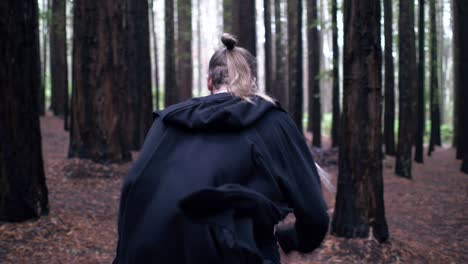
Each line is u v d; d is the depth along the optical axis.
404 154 13.09
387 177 13.03
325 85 45.03
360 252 5.88
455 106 23.52
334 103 17.00
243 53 1.71
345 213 6.23
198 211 1.39
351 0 6.04
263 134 1.56
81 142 10.23
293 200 1.53
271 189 1.50
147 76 14.62
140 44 14.47
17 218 5.97
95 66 10.19
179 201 1.39
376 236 6.14
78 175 9.33
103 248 5.85
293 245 1.65
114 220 7.06
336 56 14.77
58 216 6.46
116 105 10.34
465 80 15.05
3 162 5.93
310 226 1.56
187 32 22.50
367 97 6.07
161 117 1.59
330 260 5.73
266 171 1.50
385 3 16.00
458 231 7.81
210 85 1.71
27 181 6.05
